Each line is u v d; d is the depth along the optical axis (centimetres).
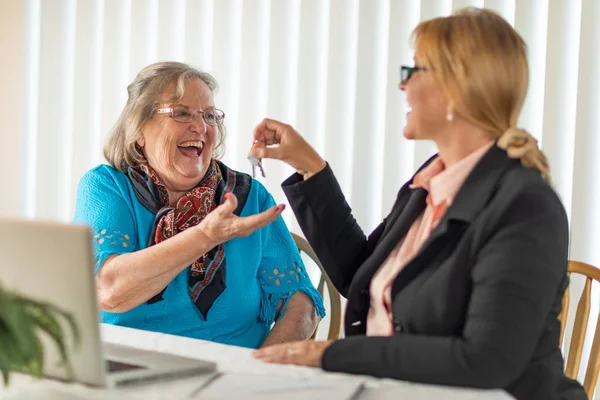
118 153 192
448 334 114
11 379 102
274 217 146
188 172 186
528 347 104
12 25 276
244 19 257
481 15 120
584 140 235
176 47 266
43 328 92
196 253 157
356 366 108
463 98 117
